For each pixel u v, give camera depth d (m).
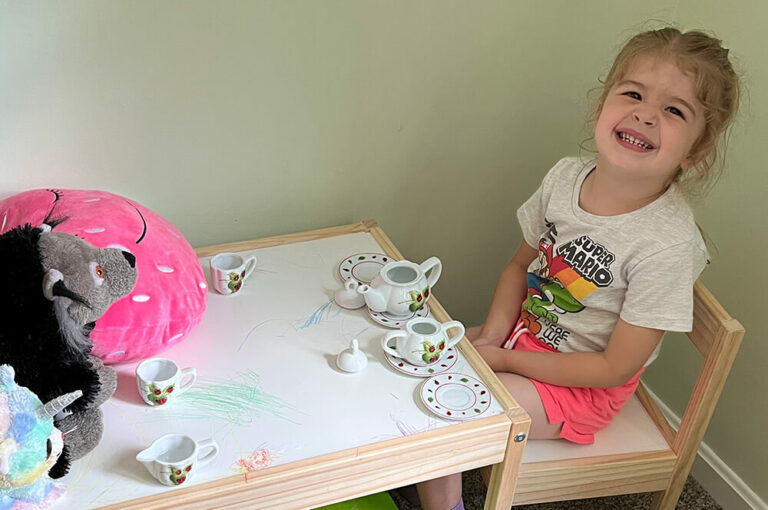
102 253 0.89
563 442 1.22
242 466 0.87
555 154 1.56
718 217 1.44
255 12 1.18
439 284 1.64
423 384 1.02
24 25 1.07
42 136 1.16
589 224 1.19
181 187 1.29
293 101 1.28
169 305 1.01
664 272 1.11
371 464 0.91
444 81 1.38
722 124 1.11
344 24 1.25
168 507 0.83
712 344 1.09
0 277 0.81
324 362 1.05
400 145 1.41
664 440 1.23
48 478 0.81
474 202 1.55
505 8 1.36
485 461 1.00
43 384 0.82
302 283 1.22
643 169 1.10
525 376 1.23
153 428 0.92
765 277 1.34
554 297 1.26
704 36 1.10
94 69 1.14
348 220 1.46
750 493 1.43
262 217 1.38
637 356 1.14
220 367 1.03
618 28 1.46
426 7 1.29
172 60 1.17
